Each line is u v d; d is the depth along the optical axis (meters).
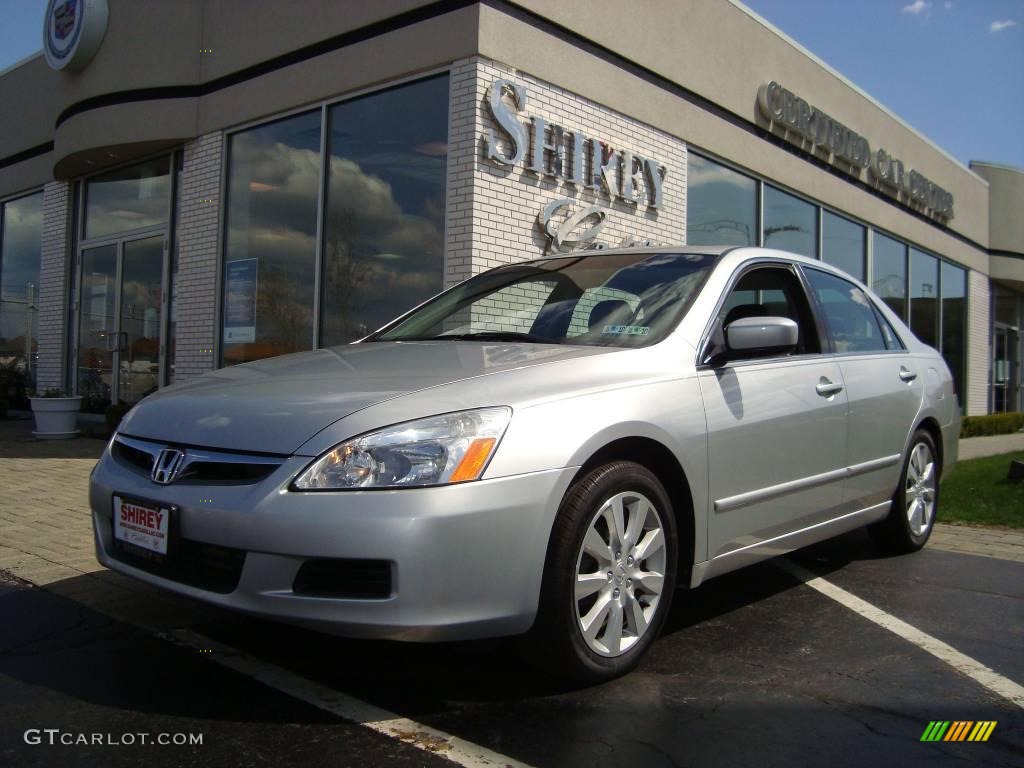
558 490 2.57
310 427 2.50
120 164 10.94
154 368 10.55
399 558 2.31
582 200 8.27
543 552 2.53
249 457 2.52
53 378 12.04
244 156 9.31
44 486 6.45
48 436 9.77
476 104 7.24
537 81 7.83
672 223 9.47
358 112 8.22
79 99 10.34
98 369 11.48
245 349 9.23
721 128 10.34
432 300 4.38
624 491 2.80
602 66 8.53
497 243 7.45
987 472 8.11
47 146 12.24
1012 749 2.40
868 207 13.79
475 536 2.40
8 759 2.24
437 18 7.47
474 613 2.40
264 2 8.87
